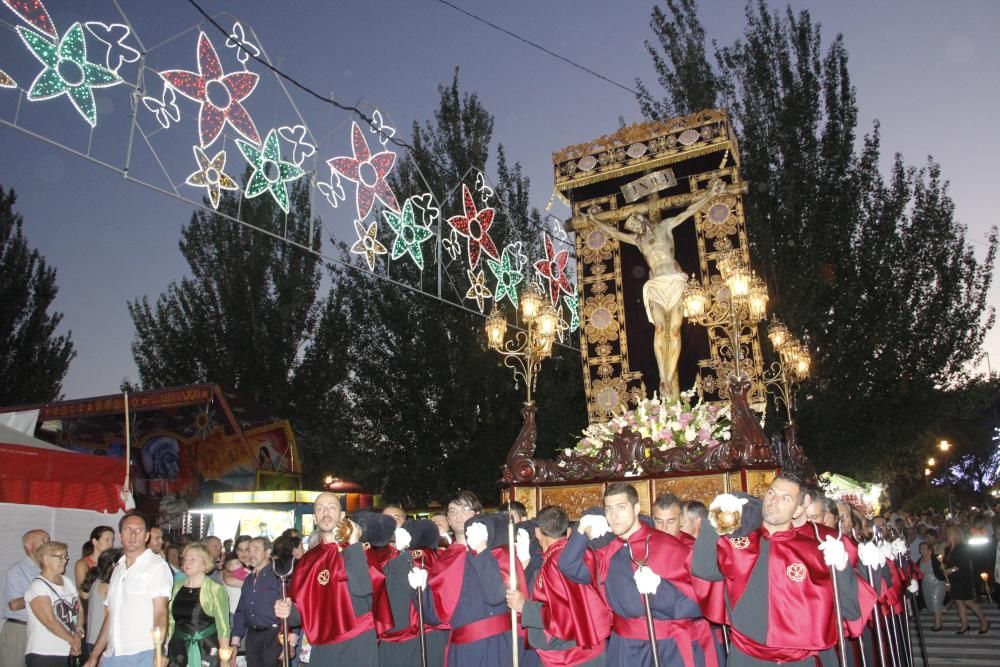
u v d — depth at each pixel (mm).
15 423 12000
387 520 6398
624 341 14898
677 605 5086
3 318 24047
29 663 6727
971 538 15383
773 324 13031
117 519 11719
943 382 19141
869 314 18484
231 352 24156
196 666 6426
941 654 11578
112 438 19062
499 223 18719
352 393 19375
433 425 18312
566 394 18094
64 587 6992
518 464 10797
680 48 20250
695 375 14289
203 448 18531
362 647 5926
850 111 19516
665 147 15055
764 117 19812
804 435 17797
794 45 20156
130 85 7496
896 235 19219
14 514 10961
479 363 17984
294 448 19703
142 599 6035
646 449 10109
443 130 19234
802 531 4898
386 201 10523
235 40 8453
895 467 20453
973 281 19391
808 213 18859
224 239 24422
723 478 9578
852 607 4613
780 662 4574
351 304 19906
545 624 5309
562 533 5617
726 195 14617
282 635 6137
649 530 5332
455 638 6051
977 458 41719
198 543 6812
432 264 18234
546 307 11547
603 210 15734
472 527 5598
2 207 24469
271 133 8883
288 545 6496
